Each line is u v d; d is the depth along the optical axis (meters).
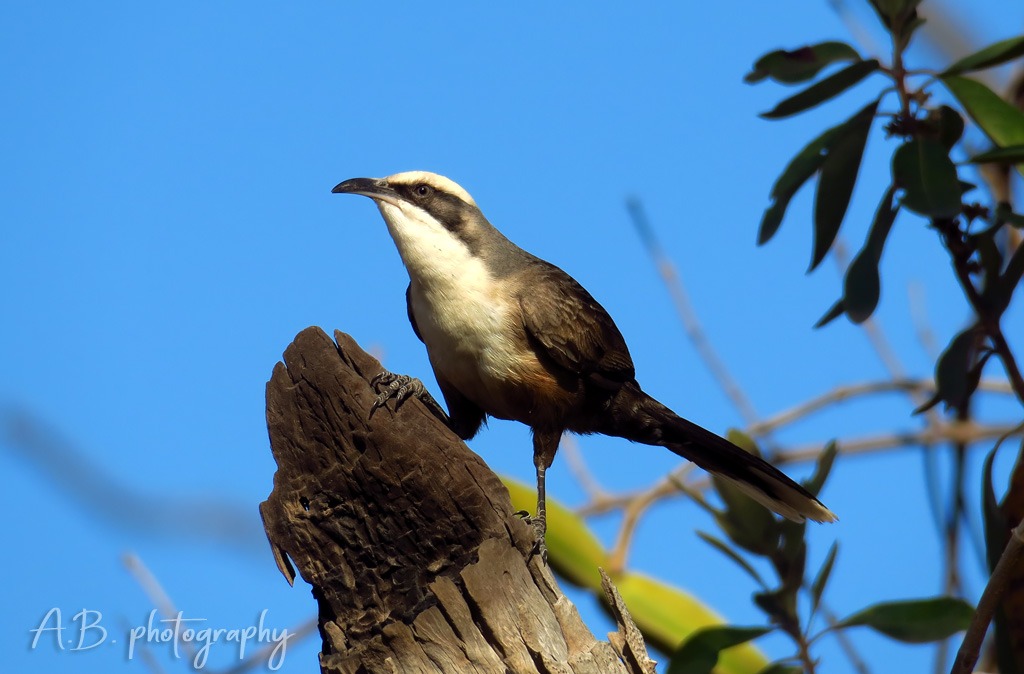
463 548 8.30
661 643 11.52
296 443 8.62
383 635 8.03
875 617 9.75
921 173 8.99
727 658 11.54
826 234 9.95
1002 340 9.63
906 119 9.51
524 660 7.88
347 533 8.47
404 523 8.36
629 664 8.08
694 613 11.60
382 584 8.41
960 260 9.52
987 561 9.92
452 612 7.95
